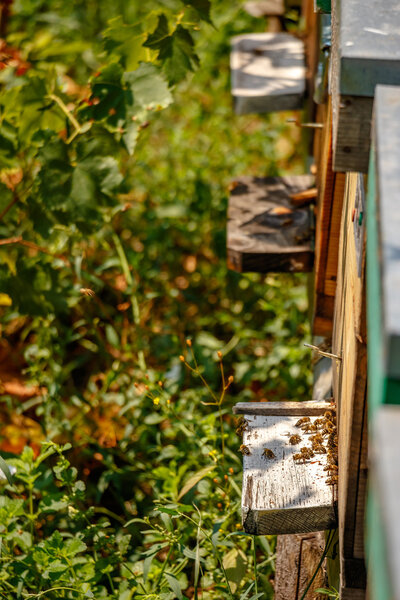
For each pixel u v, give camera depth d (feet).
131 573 7.95
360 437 5.52
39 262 11.62
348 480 5.69
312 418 7.24
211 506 9.29
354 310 5.57
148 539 9.14
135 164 16.03
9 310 13.80
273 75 12.73
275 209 10.98
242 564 8.12
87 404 11.60
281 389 12.77
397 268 3.26
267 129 18.44
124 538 8.32
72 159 9.73
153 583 8.66
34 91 9.89
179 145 17.66
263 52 13.60
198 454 10.49
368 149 4.78
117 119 9.33
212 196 16.15
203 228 15.70
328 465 6.48
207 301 14.84
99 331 13.82
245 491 6.31
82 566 8.06
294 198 11.03
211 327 14.24
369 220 4.46
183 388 12.82
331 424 6.95
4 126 10.41
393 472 2.84
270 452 6.73
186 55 9.39
